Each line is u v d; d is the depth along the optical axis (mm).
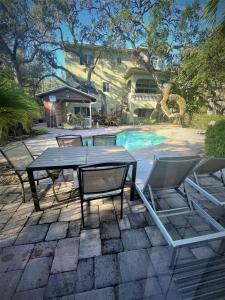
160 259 1485
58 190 2863
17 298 1229
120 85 14875
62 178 3297
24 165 2789
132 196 2490
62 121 13156
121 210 2098
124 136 7773
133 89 13734
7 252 1610
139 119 13977
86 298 1223
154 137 6320
